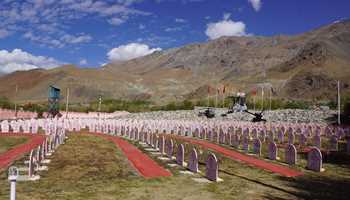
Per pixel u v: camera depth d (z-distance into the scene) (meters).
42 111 61.09
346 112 43.94
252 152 20.83
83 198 10.37
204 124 33.34
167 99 149.00
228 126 33.88
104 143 24.61
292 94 161.75
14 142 23.95
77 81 178.25
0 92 193.38
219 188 11.97
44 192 10.97
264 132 27.97
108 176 13.58
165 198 10.59
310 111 48.50
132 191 11.31
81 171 14.41
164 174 14.20
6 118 49.84
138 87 184.50
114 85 177.88
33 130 30.92
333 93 147.38
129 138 28.70
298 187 12.27
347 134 30.22
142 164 16.41
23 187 11.55
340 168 15.97
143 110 68.50
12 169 8.66
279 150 21.62
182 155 16.23
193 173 14.45
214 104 70.50
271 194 11.27
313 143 24.41
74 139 26.58
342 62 196.38
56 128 28.75
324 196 11.11
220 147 23.09
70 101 147.62
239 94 56.66
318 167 15.21
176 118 50.62
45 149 17.77
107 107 70.88
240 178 13.66
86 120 36.53
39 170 14.33
